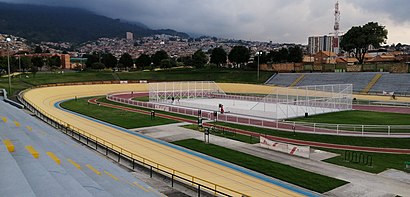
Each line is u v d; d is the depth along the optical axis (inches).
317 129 1843.0
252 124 1996.8
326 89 3056.1
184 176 1072.2
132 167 1139.9
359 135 1683.1
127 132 1806.1
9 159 640.4
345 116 2317.9
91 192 634.2
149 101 3191.4
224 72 5364.2
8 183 525.0
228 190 960.3
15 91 3201.3
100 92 4099.4
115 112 2524.6
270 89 4286.4
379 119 2185.0
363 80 4116.6
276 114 2137.1
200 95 3690.9
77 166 832.3
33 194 498.3
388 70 4574.3
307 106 2413.9
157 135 1732.3
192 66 6678.2
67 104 3019.2
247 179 1084.5
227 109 2551.7
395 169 1192.2
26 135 968.9
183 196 885.8
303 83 4495.6
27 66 5910.4
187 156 1343.5
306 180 1081.4
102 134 1732.3
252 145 1530.5
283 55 6264.8
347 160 1298.0
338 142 1577.3
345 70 4911.4
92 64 6943.9
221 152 1407.5
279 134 1740.9
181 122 2101.4
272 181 1073.5
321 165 1237.7
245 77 5128.0
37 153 773.9
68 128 1676.9
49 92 3516.2
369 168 1202.6
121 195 706.8
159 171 1079.6
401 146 1501.0
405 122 2066.9
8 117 1262.3
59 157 826.8
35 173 625.6
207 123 2057.1
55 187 569.3
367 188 1014.4
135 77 5177.2
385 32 5206.7
